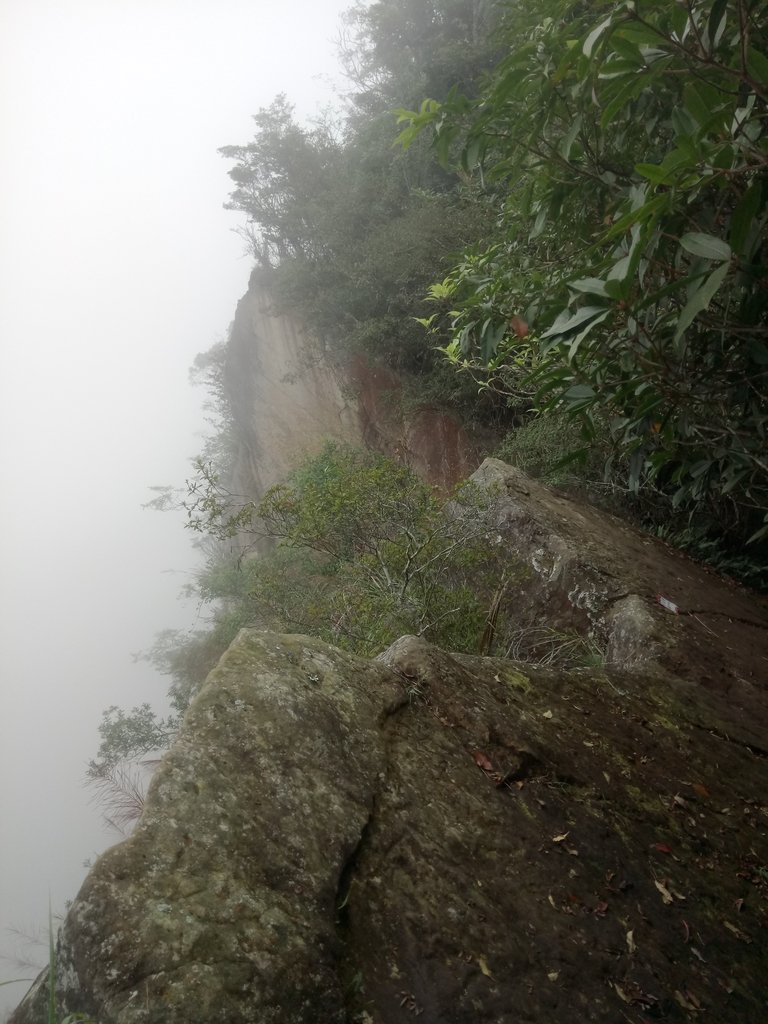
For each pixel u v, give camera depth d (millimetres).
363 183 16188
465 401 11875
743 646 4438
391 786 1945
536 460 7504
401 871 1744
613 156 3051
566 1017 1575
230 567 13688
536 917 1771
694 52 2080
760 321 2697
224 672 2020
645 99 2824
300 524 4340
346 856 1684
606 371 2891
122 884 1436
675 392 2707
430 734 2221
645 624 4188
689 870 2156
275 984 1357
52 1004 1196
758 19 2348
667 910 1966
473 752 2219
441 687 2395
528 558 5074
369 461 8586
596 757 2506
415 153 15125
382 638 3850
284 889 1543
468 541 4805
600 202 3145
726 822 2471
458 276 4477
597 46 2094
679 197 2184
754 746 3105
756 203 1996
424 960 1577
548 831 2055
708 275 2133
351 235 15750
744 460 3016
